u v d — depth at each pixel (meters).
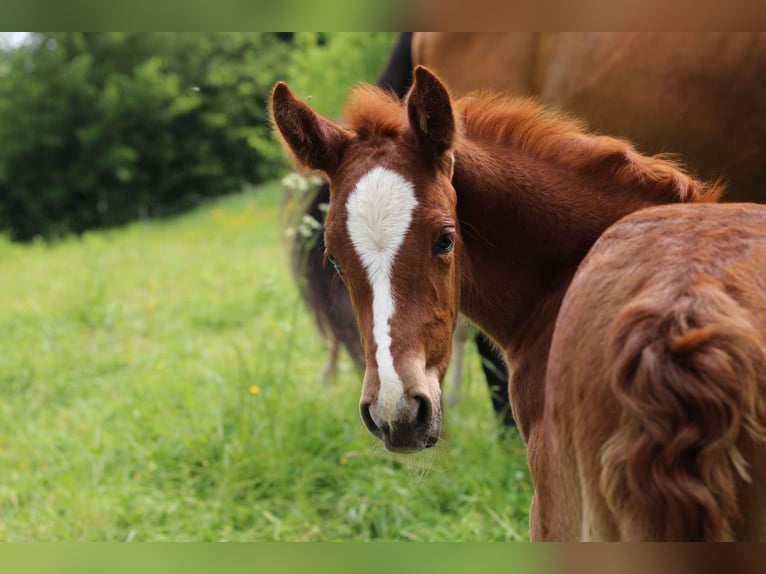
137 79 17.97
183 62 18.77
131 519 4.16
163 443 4.80
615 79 3.96
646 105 3.87
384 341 2.09
